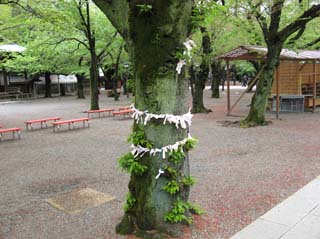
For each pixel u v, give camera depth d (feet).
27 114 65.98
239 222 15.23
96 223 15.70
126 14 13.07
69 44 75.31
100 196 19.35
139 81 13.09
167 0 11.85
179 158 13.32
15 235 14.80
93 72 64.85
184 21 12.24
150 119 13.07
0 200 19.29
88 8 60.70
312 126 42.04
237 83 176.04
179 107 13.28
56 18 44.83
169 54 12.49
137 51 12.97
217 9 12.94
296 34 52.16
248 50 47.26
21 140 38.50
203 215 15.89
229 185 20.39
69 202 18.60
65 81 128.67
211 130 40.96
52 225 15.72
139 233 13.67
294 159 26.21
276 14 40.14
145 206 13.60
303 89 63.00
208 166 24.82
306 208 16.63
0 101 101.04
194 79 58.70
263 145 31.71
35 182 22.52
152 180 13.42
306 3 42.63
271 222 15.20
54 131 44.11
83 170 25.04
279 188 19.63
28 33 68.80
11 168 26.32
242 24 48.93
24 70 100.73
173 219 13.55
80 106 80.38
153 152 13.21
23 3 43.52
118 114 57.31
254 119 43.93
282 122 45.78
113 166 25.80
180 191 13.76
